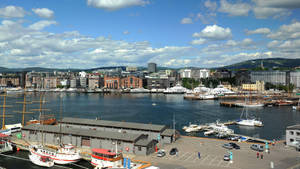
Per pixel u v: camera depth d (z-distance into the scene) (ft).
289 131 327.06
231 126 568.41
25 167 280.72
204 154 290.56
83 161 290.56
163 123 605.31
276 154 288.30
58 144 337.93
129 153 298.35
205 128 525.34
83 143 327.67
